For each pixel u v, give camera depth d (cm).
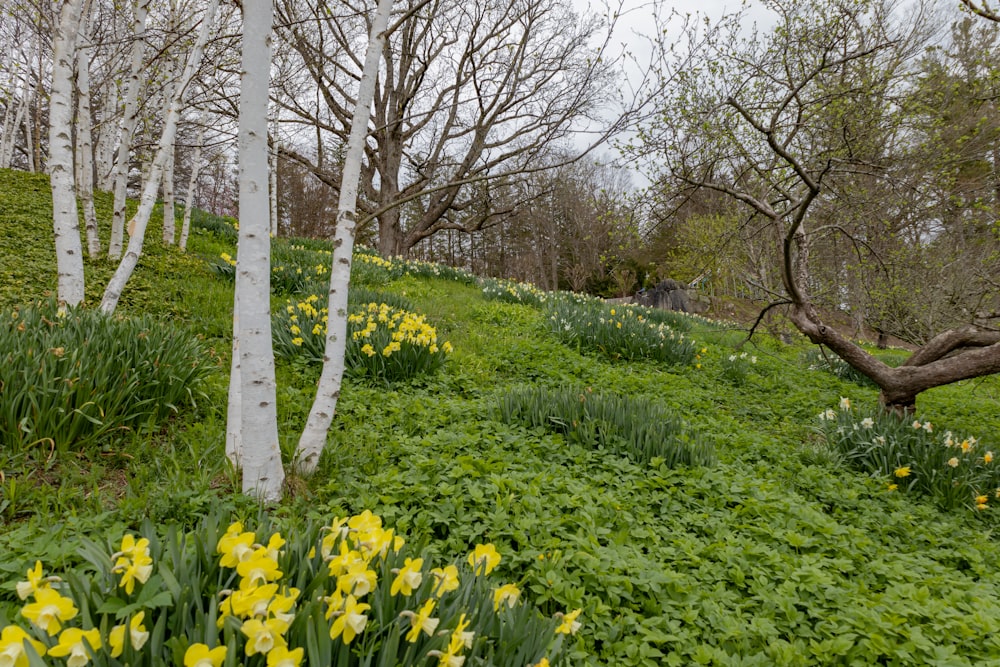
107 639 131
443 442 405
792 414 706
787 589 266
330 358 336
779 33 592
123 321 424
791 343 1484
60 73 474
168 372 383
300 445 333
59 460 311
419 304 977
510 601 181
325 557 170
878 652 224
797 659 218
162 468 319
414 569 158
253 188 281
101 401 337
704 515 344
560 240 4109
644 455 419
